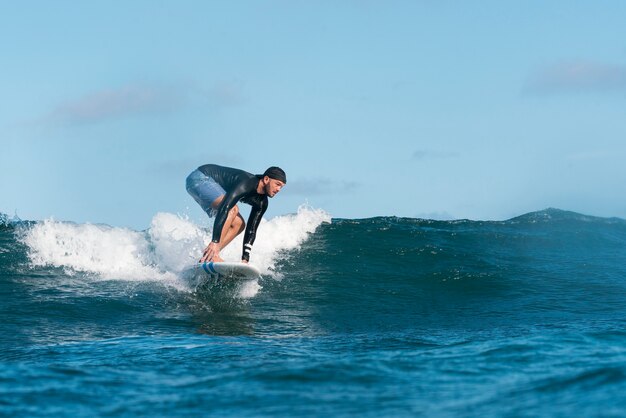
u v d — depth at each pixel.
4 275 31.02
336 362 17.67
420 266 35.62
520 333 25.34
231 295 30.47
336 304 30.11
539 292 32.75
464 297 31.89
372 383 15.62
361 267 35.03
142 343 23.09
